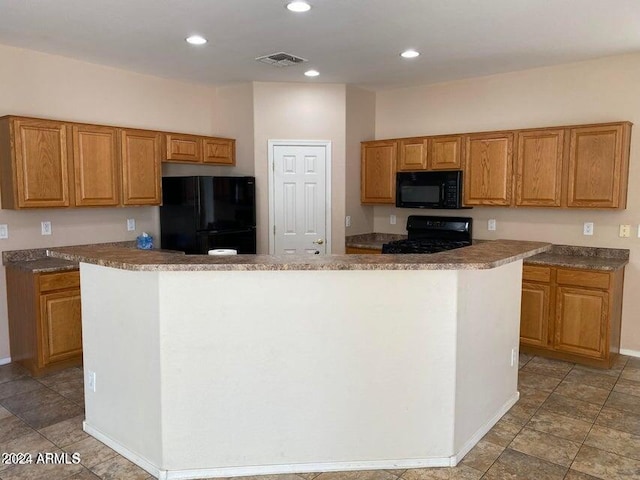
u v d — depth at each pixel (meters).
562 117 4.55
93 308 2.80
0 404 3.32
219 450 2.53
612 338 4.04
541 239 4.74
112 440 2.78
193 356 2.46
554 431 2.98
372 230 5.95
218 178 4.85
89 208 4.44
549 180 4.37
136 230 4.92
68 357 3.95
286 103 5.24
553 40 3.77
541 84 4.64
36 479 2.48
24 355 3.96
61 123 3.97
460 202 4.92
